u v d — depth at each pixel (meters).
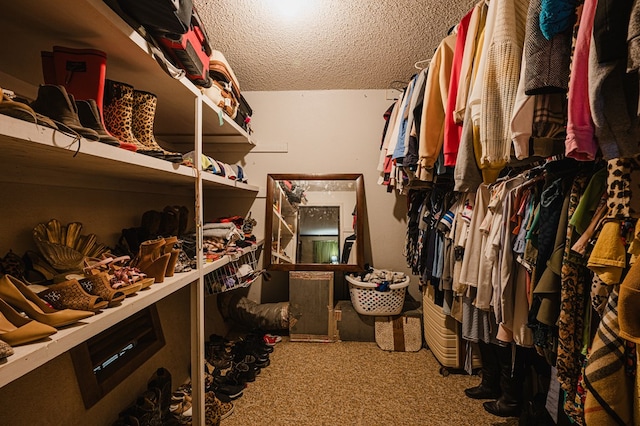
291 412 1.52
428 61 1.74
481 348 1.68
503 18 0.88
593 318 0.79
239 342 2.19
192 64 1.27
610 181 0.70
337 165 2.67
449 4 1.54
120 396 1.34
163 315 1.77
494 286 1.24
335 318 2.35
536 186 1.08
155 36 1.06
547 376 1.45
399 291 2.26
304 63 2.17
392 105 2.40
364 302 2.27
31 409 0.98
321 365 1.97
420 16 1.64
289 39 1.86
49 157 0.83
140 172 1.21
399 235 2.65
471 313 1.55
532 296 0.99
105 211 1.47
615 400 0.63
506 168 1.51
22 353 0.57
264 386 1.74
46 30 0.86
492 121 0.88
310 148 2.68
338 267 2.53
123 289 0.87
